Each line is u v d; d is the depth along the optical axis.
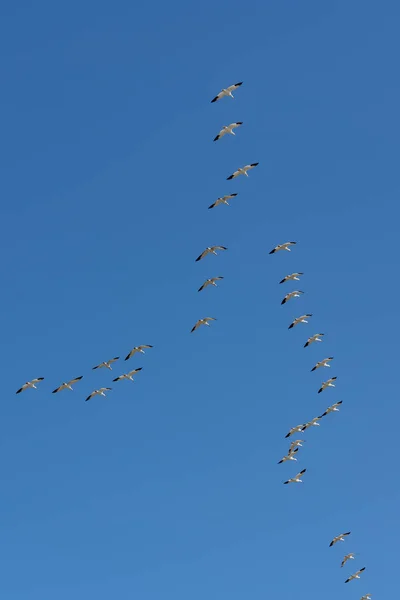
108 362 118.00
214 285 116.94
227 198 113.06
